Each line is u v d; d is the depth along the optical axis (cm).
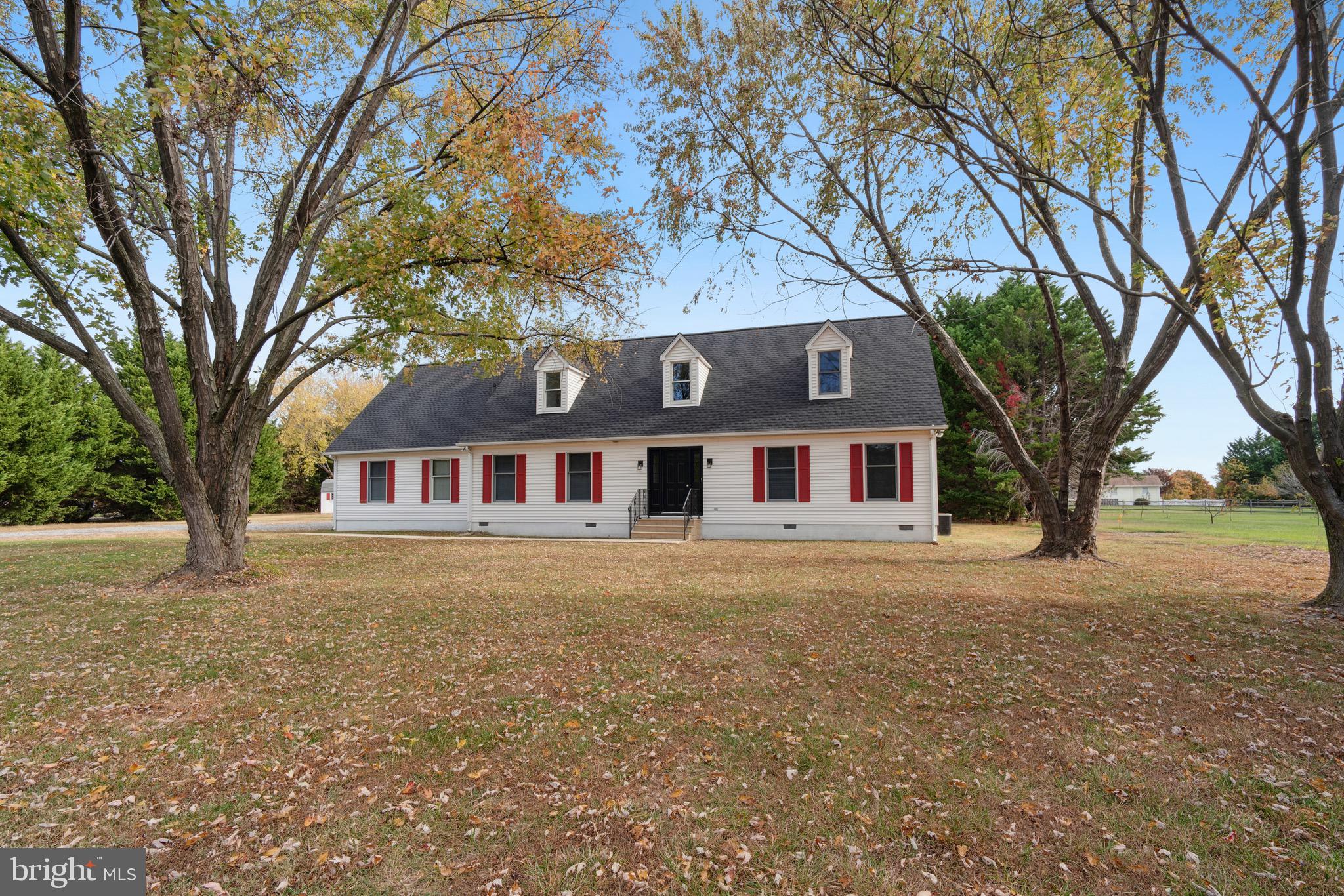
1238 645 566
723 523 1717
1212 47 594
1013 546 1466
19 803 321
